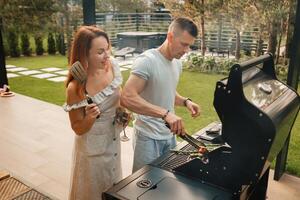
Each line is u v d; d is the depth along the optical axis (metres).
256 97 1.13
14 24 6.50
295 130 2.88
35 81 6.02
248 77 1.25
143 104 1.42
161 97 1.60
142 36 3.91
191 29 1.44
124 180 1.15
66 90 1.50
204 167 1.14
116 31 4.17
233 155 1.08
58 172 2.75
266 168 1.25
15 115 4.22
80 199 1.70
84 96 1.50
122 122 1.66
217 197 1.06
